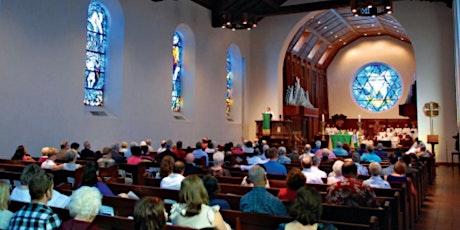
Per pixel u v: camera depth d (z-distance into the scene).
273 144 17.53
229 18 14.63
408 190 6.63
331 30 24.00
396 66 27.41
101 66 13.16
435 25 17.39
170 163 6.01
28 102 10.04
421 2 17.70
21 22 9.91
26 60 10.02
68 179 6.62
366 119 28.05
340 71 29.06
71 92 11.28
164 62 14.86
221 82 18.36
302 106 21.70
